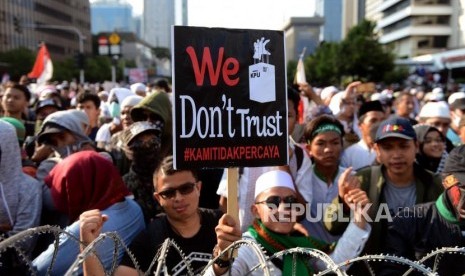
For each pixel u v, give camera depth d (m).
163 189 2.69
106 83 15.39
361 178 3.32
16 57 54.53
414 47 84.12
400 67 57.88
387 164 3.21
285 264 2.54
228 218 2.21
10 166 3.04
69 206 2.91
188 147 2.27
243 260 2.44
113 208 2.92
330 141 3.62
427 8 82.12
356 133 6.44
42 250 3.08
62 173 2.95
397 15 89.19
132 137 3.61
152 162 3.61
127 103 5.46
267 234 2.60
